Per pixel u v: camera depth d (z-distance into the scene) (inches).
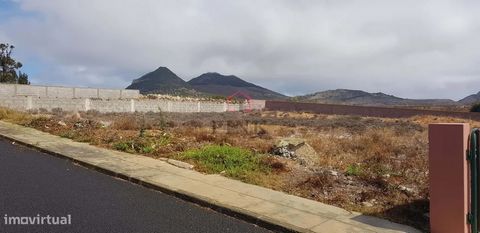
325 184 368.5
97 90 2369.6
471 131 256.4
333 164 496.1
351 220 281.3
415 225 278.2
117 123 792.3
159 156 483.5
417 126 1537.9
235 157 453.4
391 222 281.0
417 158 547.5
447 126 254.7
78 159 442.9
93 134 625.0
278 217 279.3
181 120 1445.6
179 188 338.0
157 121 1157.1
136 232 244.4
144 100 2242.9
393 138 845.8
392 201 325.4
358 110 2783.0
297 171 424.5
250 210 290.4
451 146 252.8
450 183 253.1
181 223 267.4
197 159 459.8
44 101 1774.1
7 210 267.6
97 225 251.3
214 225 268.2
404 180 406.3
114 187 346.6
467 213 251.0
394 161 519.2
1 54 2947.8
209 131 800.9
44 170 395.2
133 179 368.8
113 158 457.7
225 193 330.6
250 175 392.2
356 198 333.7
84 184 350.6
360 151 630.5
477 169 255.0
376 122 1836.9
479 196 254.5
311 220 277.3
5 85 1931.6
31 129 702.5
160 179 366.0
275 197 326.3
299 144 535.5
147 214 280.5
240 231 260.7
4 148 514.6
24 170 389.1
